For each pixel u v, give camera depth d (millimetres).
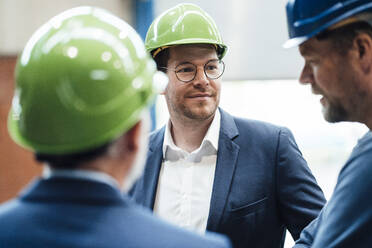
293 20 1002
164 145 1563
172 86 1490
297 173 1455
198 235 687
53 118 689
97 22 757
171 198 1511
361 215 873
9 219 661
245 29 3475
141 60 777
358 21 893
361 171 897
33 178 3121
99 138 692
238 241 1387
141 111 760
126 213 678
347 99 943
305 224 1396
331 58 935
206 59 1464
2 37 3127
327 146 3766
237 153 1480
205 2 3416
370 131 954
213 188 1429
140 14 3352
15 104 777
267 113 3533
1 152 3064
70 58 695
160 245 642
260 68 3520
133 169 785
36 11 3186
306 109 3596
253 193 1421
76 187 678
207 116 1460
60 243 620
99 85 696
